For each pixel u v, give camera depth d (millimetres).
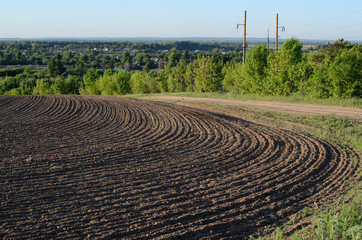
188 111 21812
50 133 15250
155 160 11539
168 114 20641
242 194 8703
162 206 7984
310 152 12570
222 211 7793
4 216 7344
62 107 22797
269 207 8000
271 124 17938
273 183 9500
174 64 128375
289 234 6734
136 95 39688
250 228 7074
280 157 11961
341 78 21859
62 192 8695
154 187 9133
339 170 10609
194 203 8180
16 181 9367
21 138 14172
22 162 10977
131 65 142500
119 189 8953
